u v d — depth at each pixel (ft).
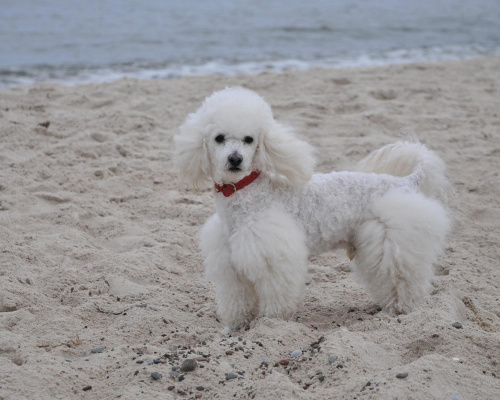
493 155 9.91
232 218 5.94
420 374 4.94
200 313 6.31
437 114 11.87
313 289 6.73
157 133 10.66
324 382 5.03
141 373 5.09
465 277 6.79
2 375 5.05
